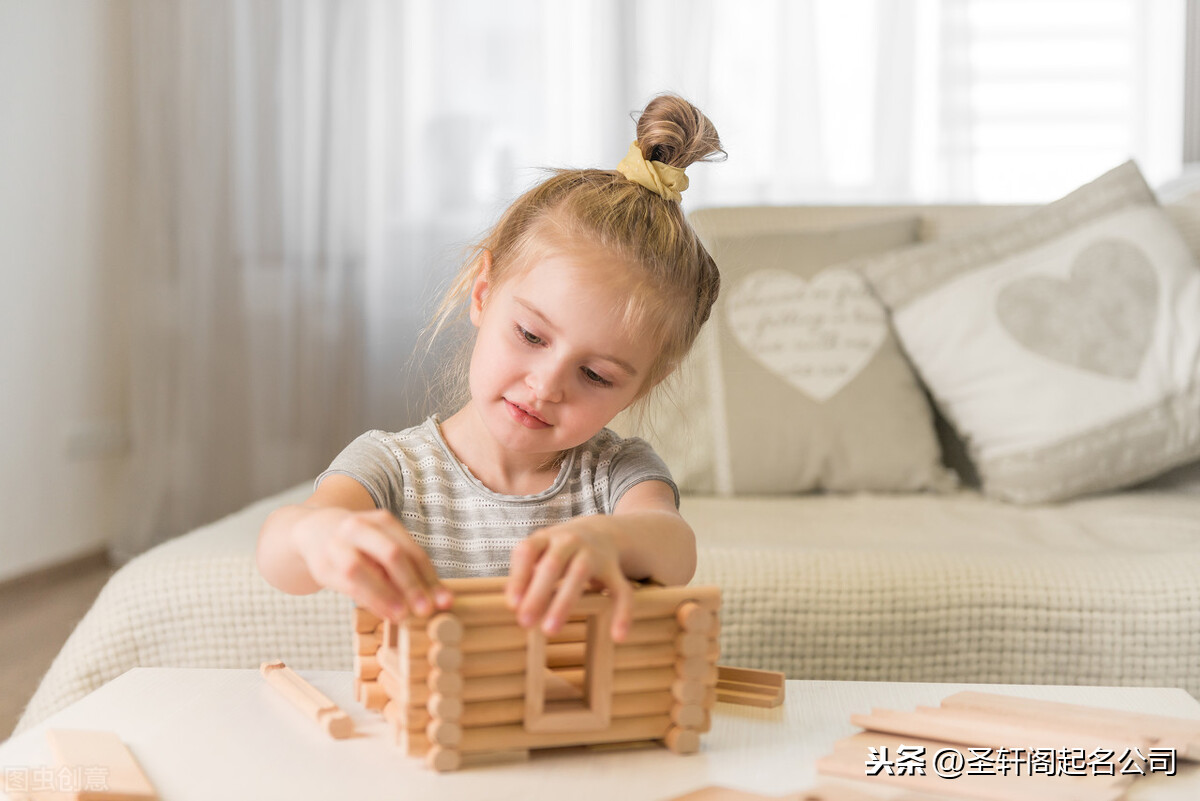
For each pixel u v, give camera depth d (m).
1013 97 2.74
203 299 2.89
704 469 1.62
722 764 0.61
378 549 0.57
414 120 2.84
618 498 0.86
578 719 0.60
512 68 2.81
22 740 0.62
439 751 0.58
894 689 0.77
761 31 2.72
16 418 2.56
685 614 0.61
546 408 0.75
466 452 0.88
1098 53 2.71
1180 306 1.59
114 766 0.57
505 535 0.86
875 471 1.62
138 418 2.91
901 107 2.70
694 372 1.65
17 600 2.50
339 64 2.84
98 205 2.84
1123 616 1.06
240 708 0.69
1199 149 2.65
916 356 1.68
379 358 2.87
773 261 1.75
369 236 2.86
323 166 2.86
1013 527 1.36
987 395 1.60
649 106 0.88
